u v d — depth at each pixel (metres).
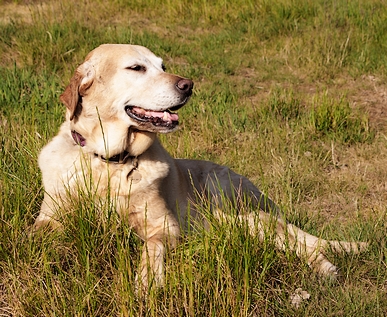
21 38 8.70
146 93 3.89
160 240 3.68
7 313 3.18
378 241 3.91
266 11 10.47
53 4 11.09
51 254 3.45
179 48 9.08
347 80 8.09
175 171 4.35
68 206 3.70
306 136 6.22
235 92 7.50
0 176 4.19
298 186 5.11
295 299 3.36
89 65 3.93
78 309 3.04
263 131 6.29
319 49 8.71
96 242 3.51
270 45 9.36
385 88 7.77
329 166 5.71
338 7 10.02
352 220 4.55
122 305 2.96
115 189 3.86
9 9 11.17
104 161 3.88
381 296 3.40
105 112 3.88
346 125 6.41
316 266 3.67
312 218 4.52
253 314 3.22
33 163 4.29
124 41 8.97
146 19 10.71
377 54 8.58
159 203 3.95
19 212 3.75
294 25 9.68
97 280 3.25
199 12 10.77
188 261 3.36
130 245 3.71
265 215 3.96
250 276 3.34
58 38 8.59
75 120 3.94
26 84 6.99
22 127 5.05
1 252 3.45
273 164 5.52
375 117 6.90
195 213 4.40
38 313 3.08
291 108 6.82
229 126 6.41
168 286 3.13
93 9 10.82
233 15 10.48
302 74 8.27
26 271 3.30
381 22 9.24
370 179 5.39
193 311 2.99
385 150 5.96
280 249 3.70
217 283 3.12
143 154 3.98
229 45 9.40
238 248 3.40
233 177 4.67
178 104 3.91
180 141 5.86
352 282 3.55
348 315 3.20
